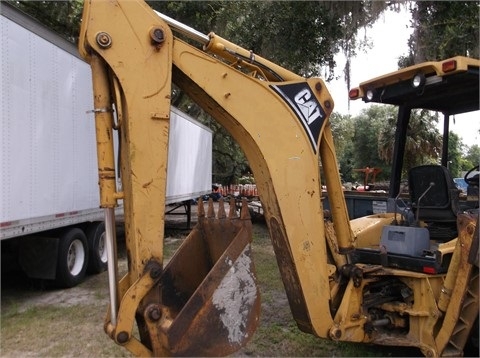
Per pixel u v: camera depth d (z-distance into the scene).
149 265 2.96
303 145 3.49
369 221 4.91
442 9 8.41
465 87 4.45
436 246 4.40
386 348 4.48
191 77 3.18
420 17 8.73
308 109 3.52
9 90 5.58
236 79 3.30
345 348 4.49
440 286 4.02
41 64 6.26
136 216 2.95
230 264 3.13
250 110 3.34
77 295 6.67
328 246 3.96
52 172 6.49
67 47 6.92
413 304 4.04
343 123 29.09
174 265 3.74
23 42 5.87
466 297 3.81
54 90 6.57
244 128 3.33
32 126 6.04
